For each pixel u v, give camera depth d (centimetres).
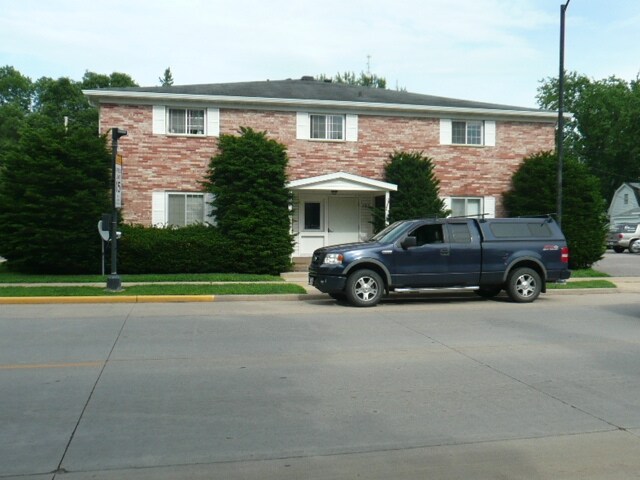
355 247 1398
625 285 1831
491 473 461
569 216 2130
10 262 1883
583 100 5644
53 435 537
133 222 2080
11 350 890
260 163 1975
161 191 2095
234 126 2142
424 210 2094
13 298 1422
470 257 1434
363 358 845
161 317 1220
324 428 557
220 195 1980
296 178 2188
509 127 2352
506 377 740
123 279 1750
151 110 2086
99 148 1877
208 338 991
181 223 2117
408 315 1264
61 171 1792
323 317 1231
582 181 2180
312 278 1442
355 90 2473
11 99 6988
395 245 1405
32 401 636
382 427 560
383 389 686
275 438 532
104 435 538
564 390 684
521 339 988
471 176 2319
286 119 2175
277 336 1012
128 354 866
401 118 2261
